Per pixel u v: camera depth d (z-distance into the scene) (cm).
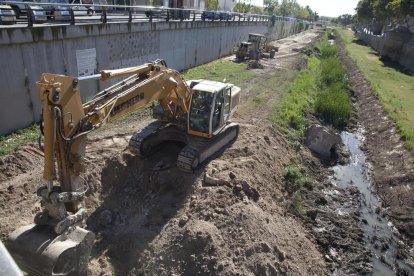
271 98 2262
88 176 1053
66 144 665
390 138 1862
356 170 1692
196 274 802
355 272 1056
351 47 5953
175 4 4156
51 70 1620
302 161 1630
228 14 4288
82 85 1828
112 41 2009
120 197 1079
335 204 1380
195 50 3253
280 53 4459
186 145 1209
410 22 5403
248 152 1386
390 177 1544
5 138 1411
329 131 1859
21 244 643
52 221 674
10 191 1022
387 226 1295
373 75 3378
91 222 959
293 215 1227
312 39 7194
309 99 2420
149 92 972
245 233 924
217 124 1252
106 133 1468
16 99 1486
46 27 1536
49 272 620
